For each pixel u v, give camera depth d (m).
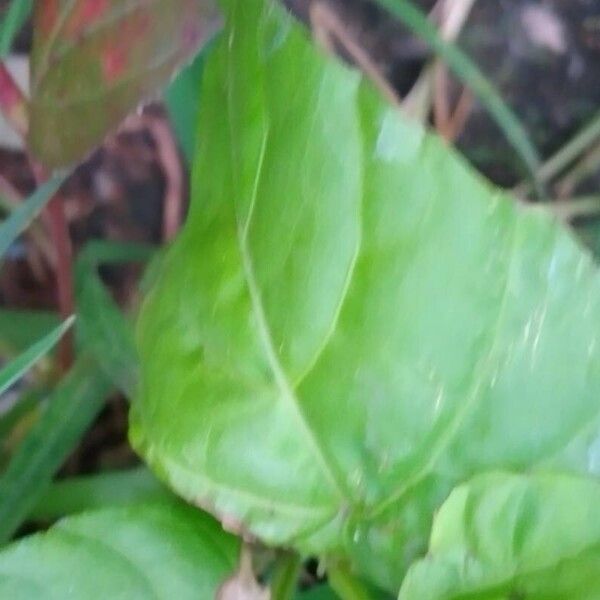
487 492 0.20
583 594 0.20
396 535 0.21
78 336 0.29
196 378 0.21
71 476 0.31
